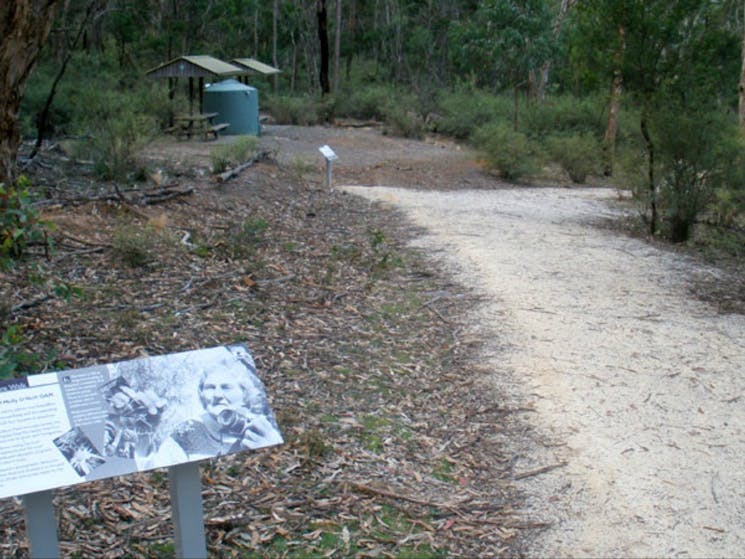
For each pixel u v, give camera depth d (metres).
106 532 4.04
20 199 5.36
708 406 6.00
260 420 3.17
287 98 29.75
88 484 4.44
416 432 5.42
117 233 8.34
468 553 4.10
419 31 45.66
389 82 45.94
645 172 12.59
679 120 11.81
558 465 5.04
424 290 8.72
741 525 4.44
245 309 7.41
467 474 4.90
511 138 19.50
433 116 31.34
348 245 10.49
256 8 43.56
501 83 32.94
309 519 4.29
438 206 14.22
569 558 4.09
